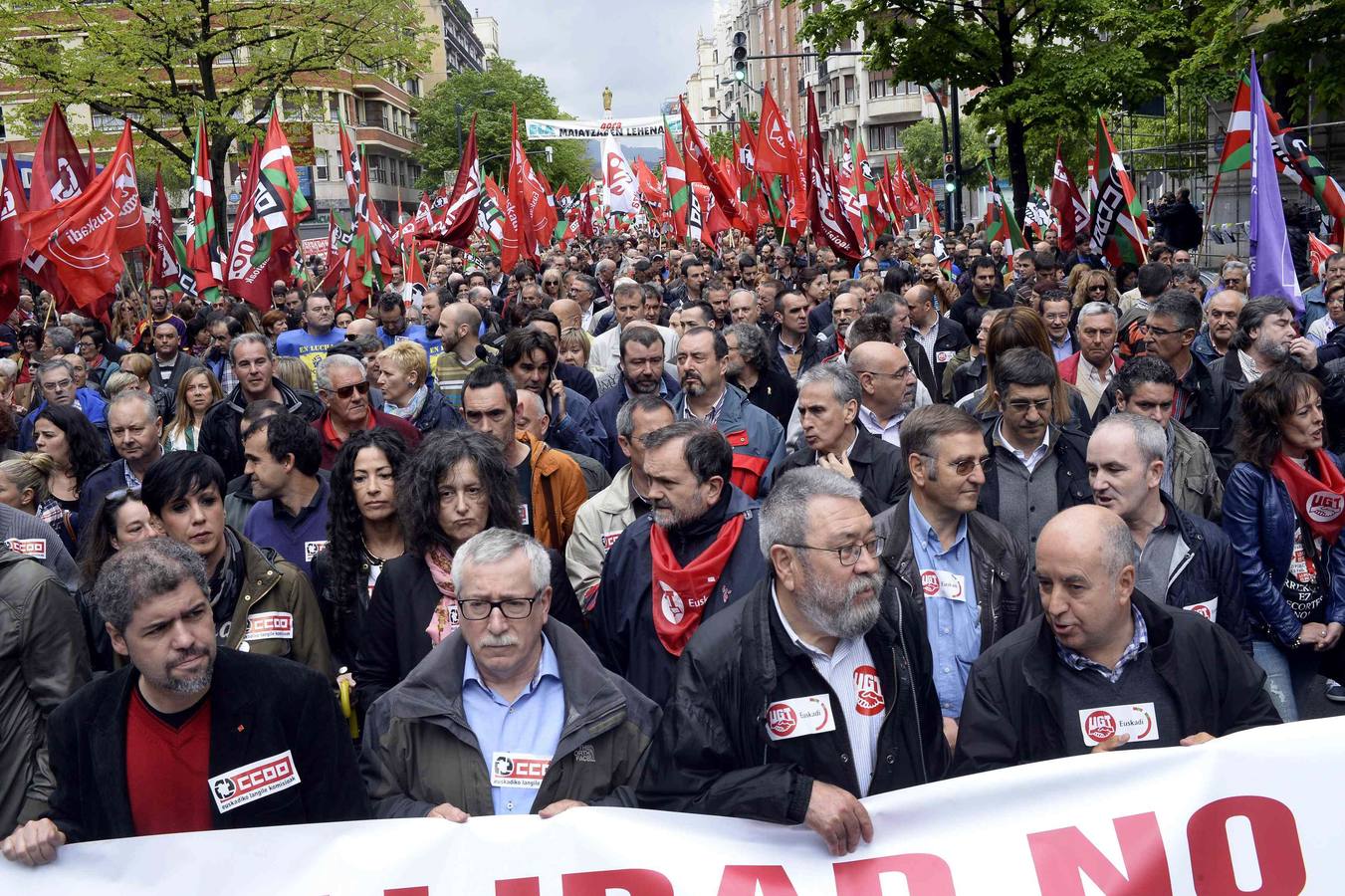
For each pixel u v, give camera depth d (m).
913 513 4.45
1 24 26.27
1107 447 4.38
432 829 3.38
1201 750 3.36
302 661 4.61
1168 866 3.32
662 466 4.48
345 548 4.95
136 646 3.22
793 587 3.33
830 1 27.70
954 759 3.58
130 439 6.62
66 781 3.44
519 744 3.64
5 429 7.05
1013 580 4.32
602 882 3.35
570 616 4.64
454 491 4.39
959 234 28.84
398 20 29.80
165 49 27.28
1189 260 15.36
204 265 14.26
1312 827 3.32
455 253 27.89
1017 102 25.36
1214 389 6.56
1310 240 12.13
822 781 3.37
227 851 3.34
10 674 4.17
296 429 5.57
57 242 11.71
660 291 11.60
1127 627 3.48
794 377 9.97
